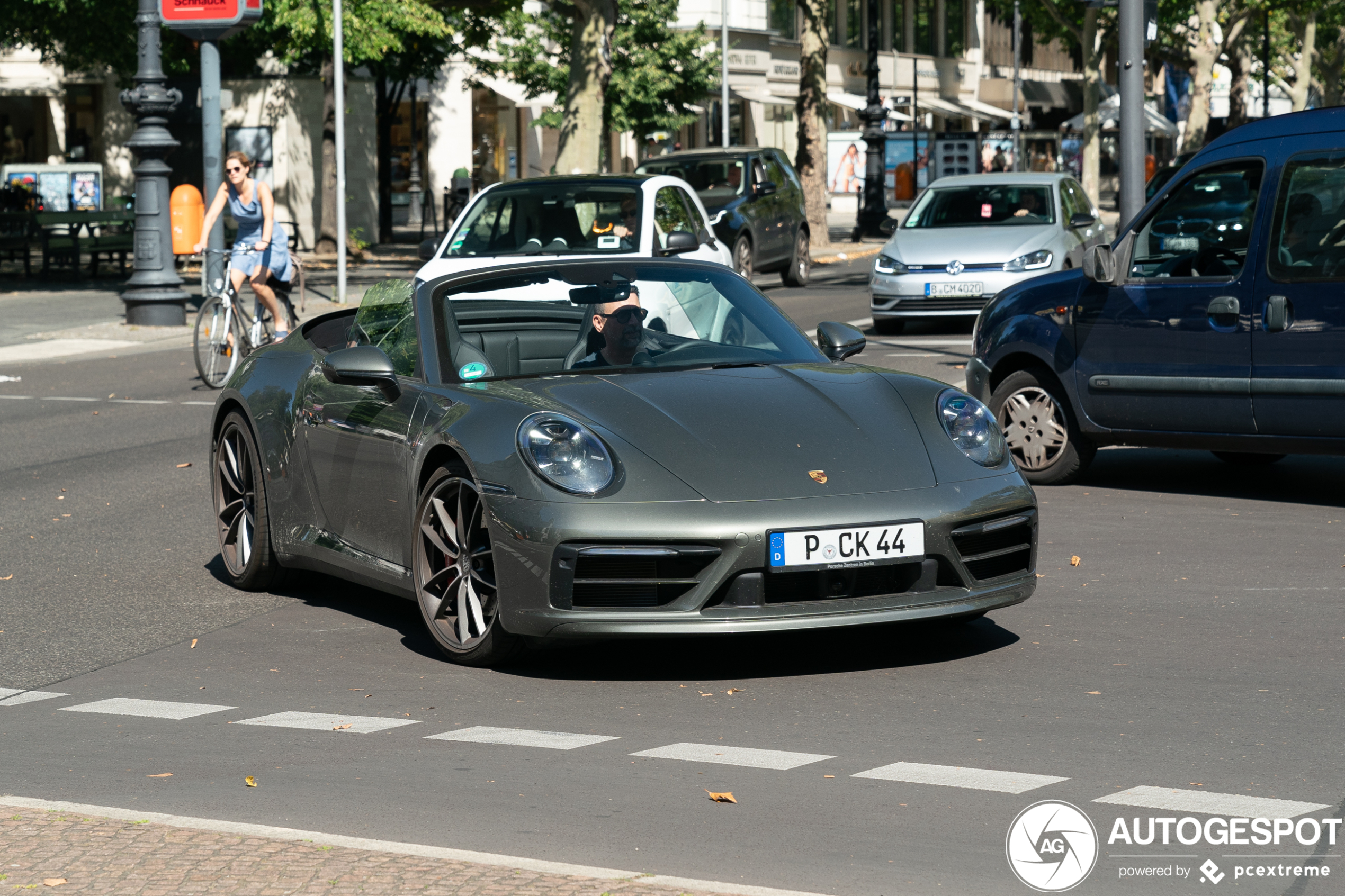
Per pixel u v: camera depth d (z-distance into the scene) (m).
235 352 15.65
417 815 4.27
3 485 10.63
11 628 6.84
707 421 5.73
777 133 63.22
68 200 33.88
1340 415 8.43
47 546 8.64
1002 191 19.28
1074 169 65.38
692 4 56.53
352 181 39.03
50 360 18.31
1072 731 4.93
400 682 5.77
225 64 38.16
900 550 5.46
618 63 39.97
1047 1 52.84
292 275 15.99
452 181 41.81
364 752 4.90
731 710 5.27
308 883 3.60
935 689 5.47
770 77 61.97
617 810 4.27
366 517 6.50
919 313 18.31
